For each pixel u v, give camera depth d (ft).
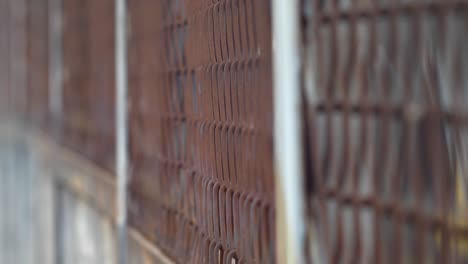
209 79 6.00
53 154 15.69
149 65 8.38
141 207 8.75
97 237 10.83
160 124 7.88
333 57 4.23
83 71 13.00
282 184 4.50
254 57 4.99
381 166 3.91
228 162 5.57
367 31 4.01
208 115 6.09
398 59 3.82
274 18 4.57
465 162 3.57
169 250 7.45
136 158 9.05
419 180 3.70
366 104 4.01
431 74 3.67
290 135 4.45
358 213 4.05
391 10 3.86
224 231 5.68
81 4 13.20
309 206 4.38
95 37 11.76
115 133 10.01
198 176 6.45
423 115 3.68
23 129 20.40
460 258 3.56
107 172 10.46
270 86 4.69
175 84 7.25
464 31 3.55
